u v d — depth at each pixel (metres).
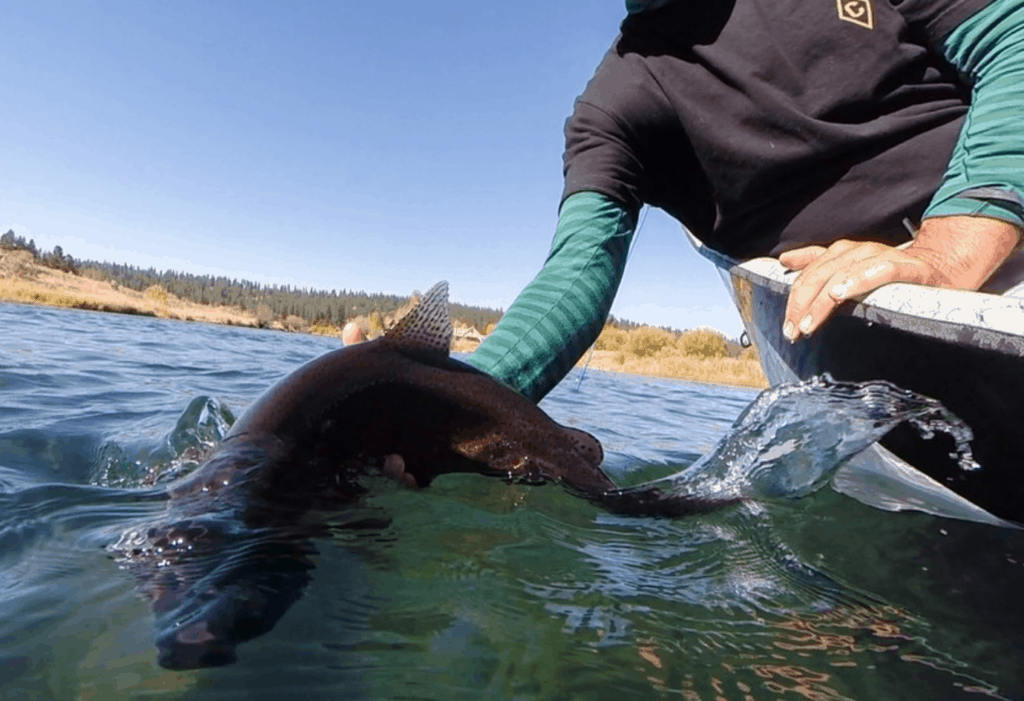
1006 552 0.83
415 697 0.49
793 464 0.94
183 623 0.53
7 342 3.85
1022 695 0.53
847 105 0.94
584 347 1.04
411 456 0.89
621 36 1.13
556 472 0.95
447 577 0.68
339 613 0.60
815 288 0.80
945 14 0.85
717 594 0.69
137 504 0.84
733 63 1.00
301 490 0.77
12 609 0.57
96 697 0.47
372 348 0.92
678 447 2.14
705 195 1.12
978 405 0.74
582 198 1.07
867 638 0.61
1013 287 0.88
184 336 7.68
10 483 1.00
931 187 0.92
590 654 0.56
